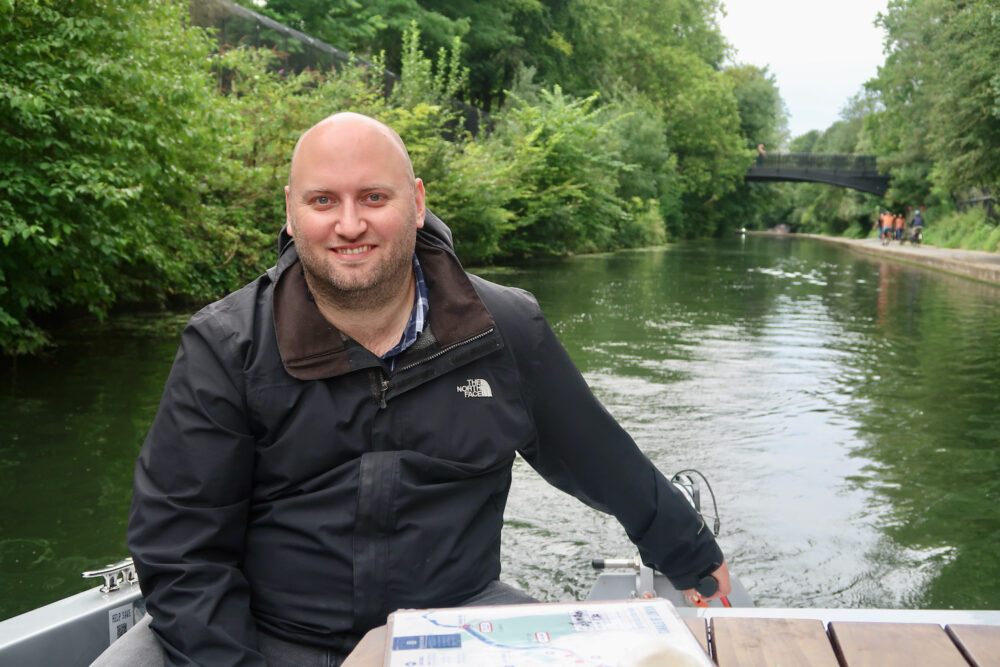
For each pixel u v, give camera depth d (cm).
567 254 2972
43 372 703
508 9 3512
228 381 142
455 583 146
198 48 920
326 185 138
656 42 5684
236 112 1053
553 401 156
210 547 141
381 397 143
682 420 604
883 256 3378
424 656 97
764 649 121
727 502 438
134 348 817
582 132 2864
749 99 7188
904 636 125
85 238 764
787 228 10819
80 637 170
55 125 728
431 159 1909
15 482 443
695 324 1131
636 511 167
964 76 2375
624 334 1030
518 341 152
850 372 798
